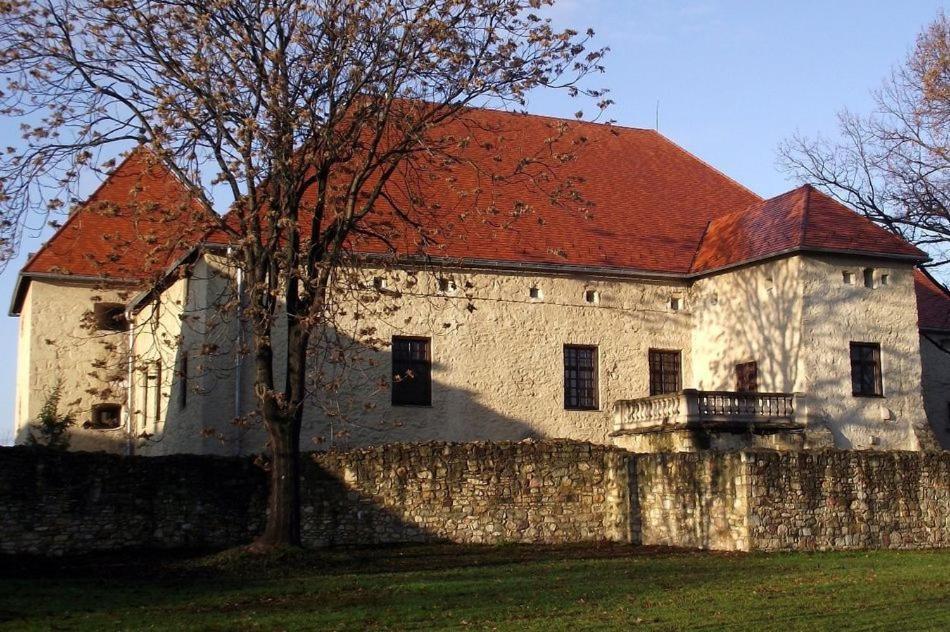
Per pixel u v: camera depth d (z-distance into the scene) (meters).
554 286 32.69
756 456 23.02
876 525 23.86
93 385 32.53
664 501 24.83
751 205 37.03
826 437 29.98
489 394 31.38
